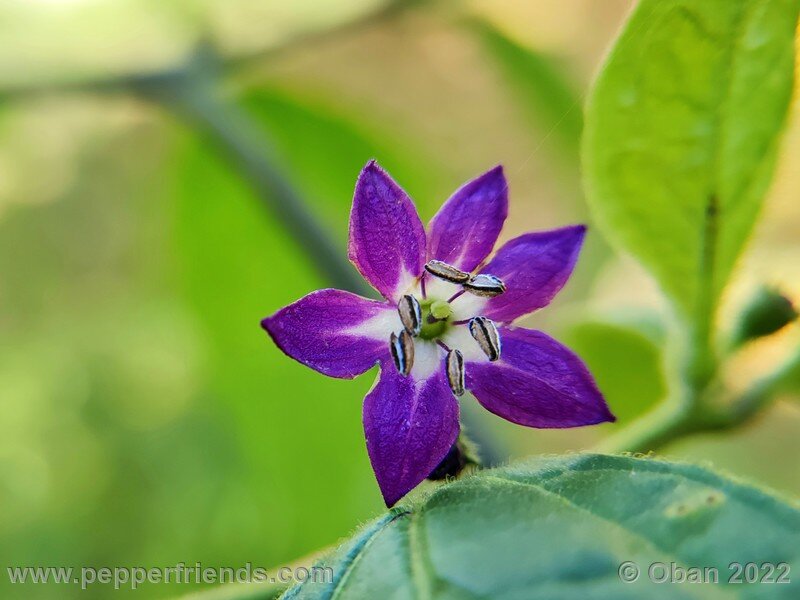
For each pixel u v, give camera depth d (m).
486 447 0.13
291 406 0.17
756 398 0.13
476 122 0.26
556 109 0.17
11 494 0.30
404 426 0.11
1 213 0.30
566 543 0.10
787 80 0.11
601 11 0.19
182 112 0.15
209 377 0.17
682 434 0.13
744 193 0.12
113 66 0.15
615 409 0.15
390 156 0.17
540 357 0.11
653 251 0.12
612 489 0.10
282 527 0.17
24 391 0.31
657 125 0.12
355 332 0.11
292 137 0.17
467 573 0.10
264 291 0.17
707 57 0.11
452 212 0.11
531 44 0.17
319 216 0.15
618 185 0.12
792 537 0.09
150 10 0.16
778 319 0.13
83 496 0.30
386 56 0.26
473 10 0.17
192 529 0.26
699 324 0.12
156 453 0.29
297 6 0.16
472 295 0.11
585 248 0.17
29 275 0.32
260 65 0.16
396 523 0.10
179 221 0.17
